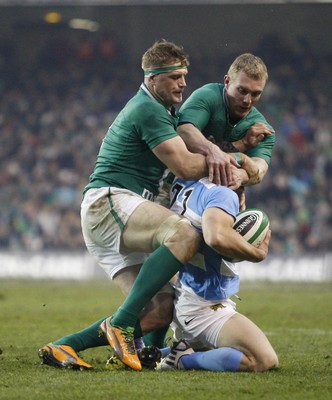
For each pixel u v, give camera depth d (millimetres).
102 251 24453
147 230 23000
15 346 30938
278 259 84562
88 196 24172
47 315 44562
